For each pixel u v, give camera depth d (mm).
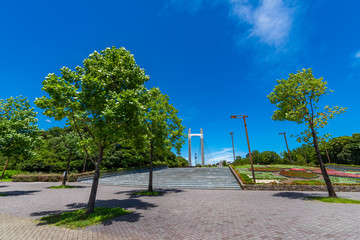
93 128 9539
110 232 6352
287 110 15156
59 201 12469
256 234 6152
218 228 6848
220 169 38969
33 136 15812
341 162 53594
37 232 6324
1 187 20938
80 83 8711
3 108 15445
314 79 13914
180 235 6145
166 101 17844
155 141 16516
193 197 14375
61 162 37750
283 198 13531
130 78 9656
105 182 27141
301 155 65812
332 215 8297
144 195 15430
